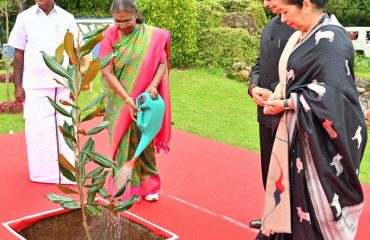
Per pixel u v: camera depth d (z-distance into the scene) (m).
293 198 2.29
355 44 18.52
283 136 2.28
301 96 2.15
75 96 2.22
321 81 2.14
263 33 3.03
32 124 3.89
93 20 13.84
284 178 2.29
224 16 13.02
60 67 2.17
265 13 14.73
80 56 2.20
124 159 3.45
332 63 2.11
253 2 14.07
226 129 6.80
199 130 6.45
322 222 2.21
